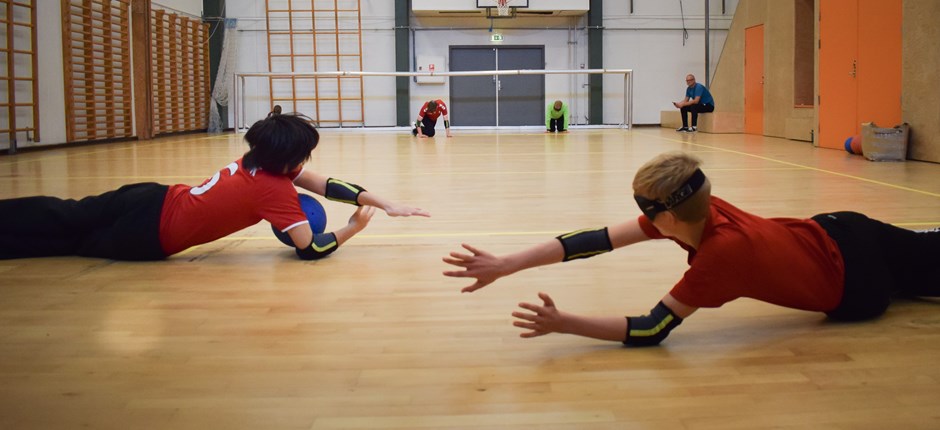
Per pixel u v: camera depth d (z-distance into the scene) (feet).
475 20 51.67
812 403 4.47
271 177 8.80
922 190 15.29
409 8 51.08
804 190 15.49
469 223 11.78
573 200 14.38
